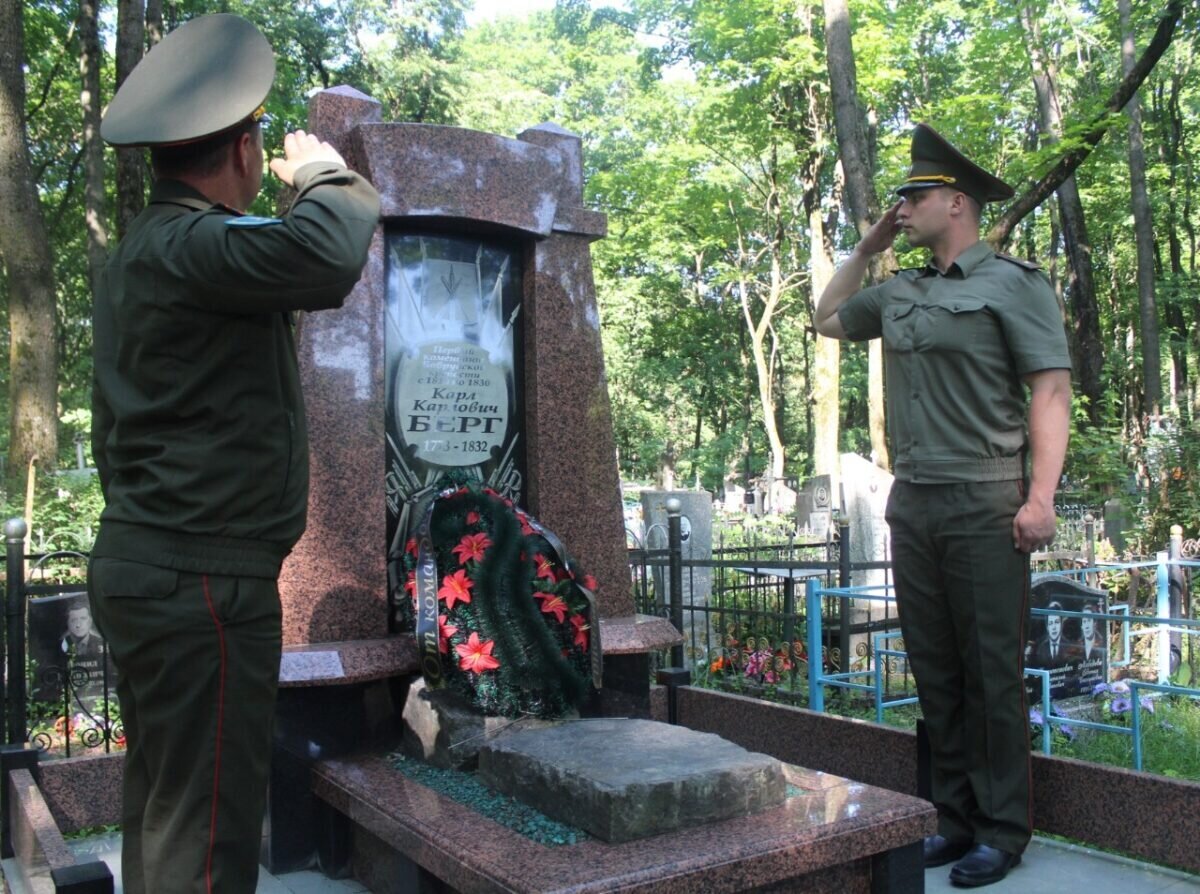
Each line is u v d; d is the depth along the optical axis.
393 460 3.97
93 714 6.25
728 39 23.73
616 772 2.78
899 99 26.02
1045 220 30.17
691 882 2.49
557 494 4.22
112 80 21.95
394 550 3.94
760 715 4.59
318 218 2.13
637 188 28.92
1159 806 3.39
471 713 3.39
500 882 2.43
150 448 2.19
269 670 2.27
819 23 22.80
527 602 3.55
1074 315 22.45
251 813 2.26
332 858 3.44
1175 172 25.72
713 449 37.88
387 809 2.98
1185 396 22.72
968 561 3.42
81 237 24.06
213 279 2.10
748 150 27.42
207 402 2.19
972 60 20.69
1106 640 5.77
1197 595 8.62
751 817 2.84
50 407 14.44
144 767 2.35
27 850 3.42
